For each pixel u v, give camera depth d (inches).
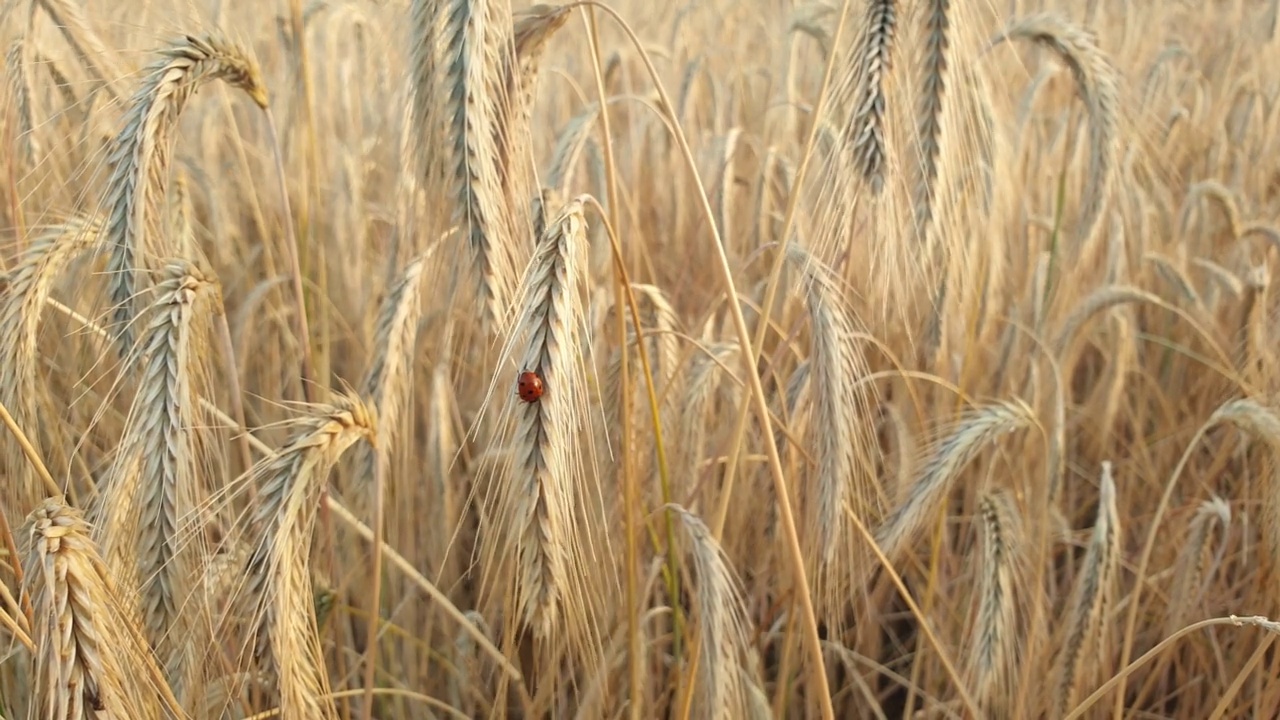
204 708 14.3
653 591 19.2
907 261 15.7
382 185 27.7
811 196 17.8
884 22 15.0
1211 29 45.4
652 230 28.6
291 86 23.4
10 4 17.6
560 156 19.0
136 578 13.6
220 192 24.4
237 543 13.9
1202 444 23.7
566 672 18.8
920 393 21.3
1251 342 19.9
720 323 22.0
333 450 13.3
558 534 13.2
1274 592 17.5
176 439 13.4
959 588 19.9
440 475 18.5
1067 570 20.8
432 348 20.4
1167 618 19.0
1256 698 17.5
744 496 19.1
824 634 21.1
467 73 13.9
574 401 13.2
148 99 14.5
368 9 26.0
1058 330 22.1
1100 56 18.9
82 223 15.1
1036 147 28.3
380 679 19.0
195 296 13.8
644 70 38.0
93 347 16.0
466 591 21.4
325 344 19.9
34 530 11.7
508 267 14.6
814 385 15.4
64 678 11.4
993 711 18.3
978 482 21.3
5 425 14.6
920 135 15.6
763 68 35.7
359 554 19.0
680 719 15.2
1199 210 28.1
